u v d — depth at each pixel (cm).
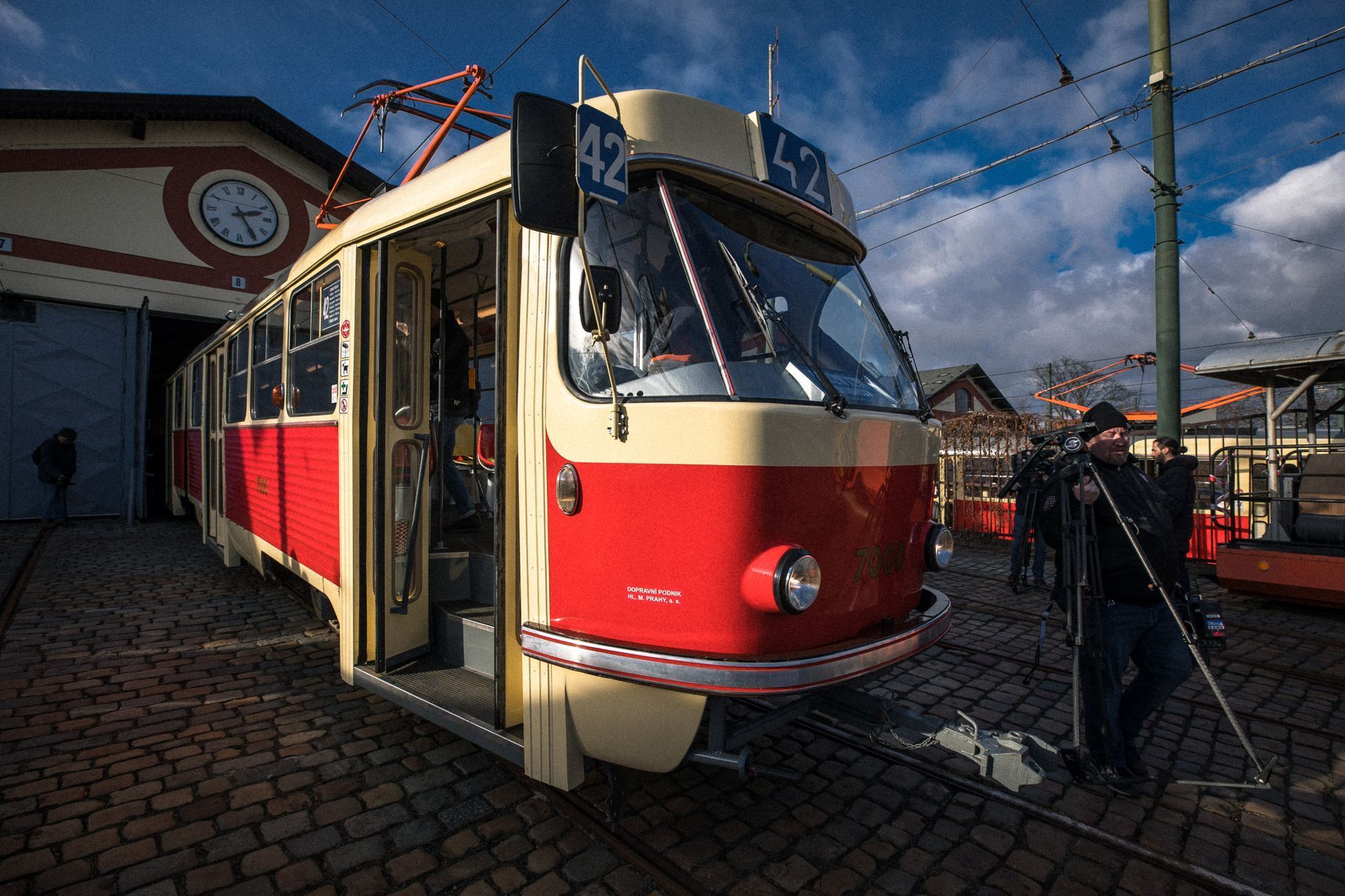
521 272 302
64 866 265
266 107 1356
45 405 1249
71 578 757
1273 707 446
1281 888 267
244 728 390
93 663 489
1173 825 310
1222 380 941
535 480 291
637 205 279
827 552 267
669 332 266
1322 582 674
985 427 1197
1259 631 622
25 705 416
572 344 285
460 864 270
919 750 375
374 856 274
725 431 244
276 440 539
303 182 1481
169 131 1331
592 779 335
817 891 260
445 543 436
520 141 238
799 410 256
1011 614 667
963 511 1209
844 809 317
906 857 282
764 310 286
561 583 282
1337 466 761
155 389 1936
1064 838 298
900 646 276
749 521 245
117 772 338
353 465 380
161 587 727
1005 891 263
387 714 410
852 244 358
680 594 252
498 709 297
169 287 1335
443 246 395
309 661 504
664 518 254
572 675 274
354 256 388
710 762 254
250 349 625
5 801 311
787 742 381
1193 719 425
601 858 276
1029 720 421
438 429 430
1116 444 337
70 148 1245
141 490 1297
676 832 295
